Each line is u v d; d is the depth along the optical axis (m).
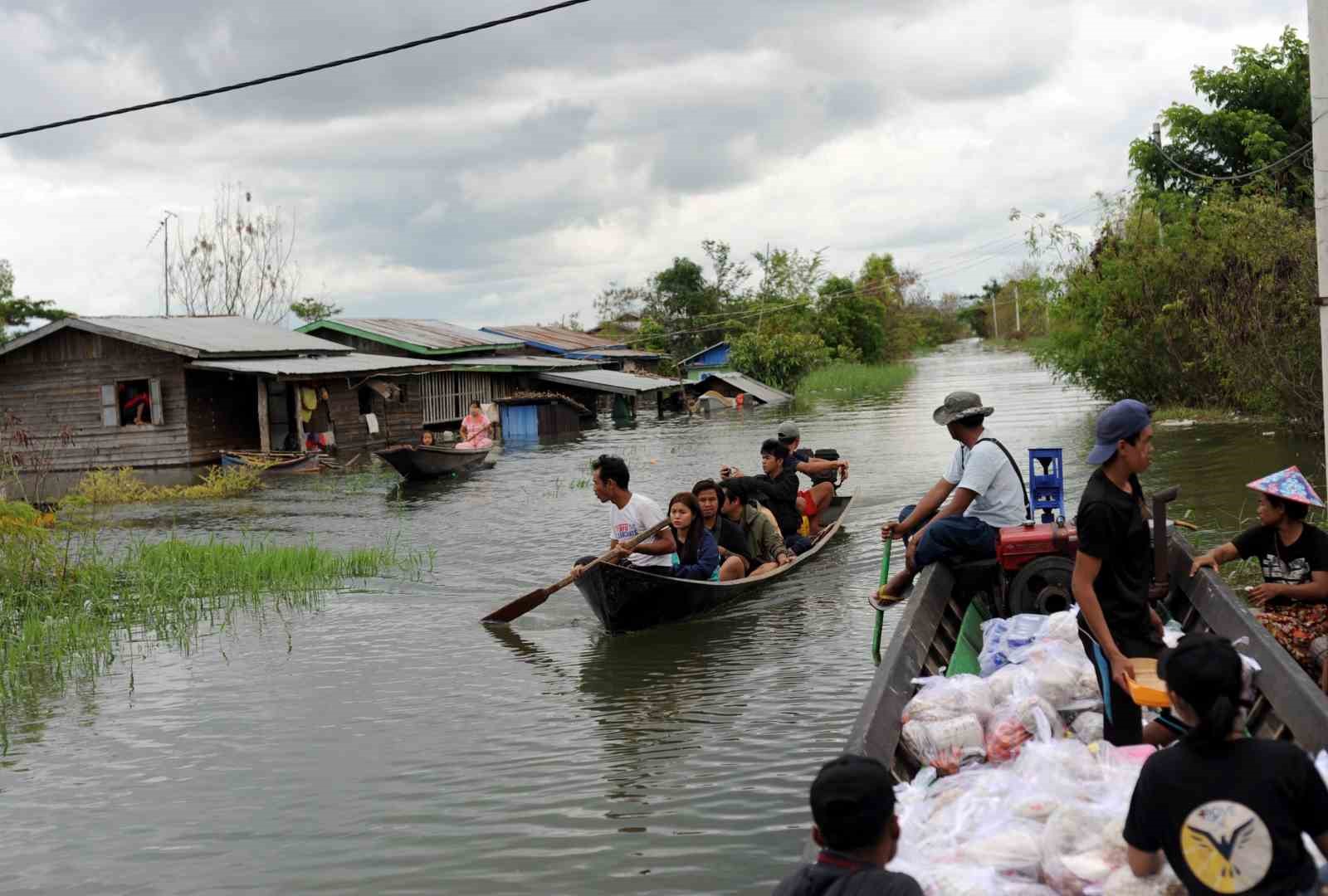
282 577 12.72
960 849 3.96
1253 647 5.30
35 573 12.67
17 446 27.06
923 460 21.12
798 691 8.00
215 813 6.43
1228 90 30.34
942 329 121.50
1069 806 3.90
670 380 43.03
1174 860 3.19
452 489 21.25
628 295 72.81
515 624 10.45
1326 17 9.54
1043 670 5.32
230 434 29.89
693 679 8.42
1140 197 26.95
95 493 21.91
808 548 12.43
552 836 5.90
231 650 9.89
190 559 13.75
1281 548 6.46
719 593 10.30
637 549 10.20
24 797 6.77
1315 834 3.09
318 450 28.86
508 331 51.06
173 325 31.36
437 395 36.03
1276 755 3.08
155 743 7.62
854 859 3.08
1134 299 25.00
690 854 5.62
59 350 29.11
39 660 9.72
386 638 10.12
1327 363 9.94
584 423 39.12
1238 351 20.38
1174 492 5.84
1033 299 30.16
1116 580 4.95
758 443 27.05
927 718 4.97
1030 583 7.16
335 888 5.48
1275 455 16.77
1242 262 20.97
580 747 7.17
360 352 39.56
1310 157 27.69
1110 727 4.91
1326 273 9.87
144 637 10.45
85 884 5.64
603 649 9.37
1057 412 28.36
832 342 65.69
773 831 5.82
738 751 6.94
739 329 60.47
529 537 15.32
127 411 29.12
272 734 7.71
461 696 8.34
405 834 6.03
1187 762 3.16
